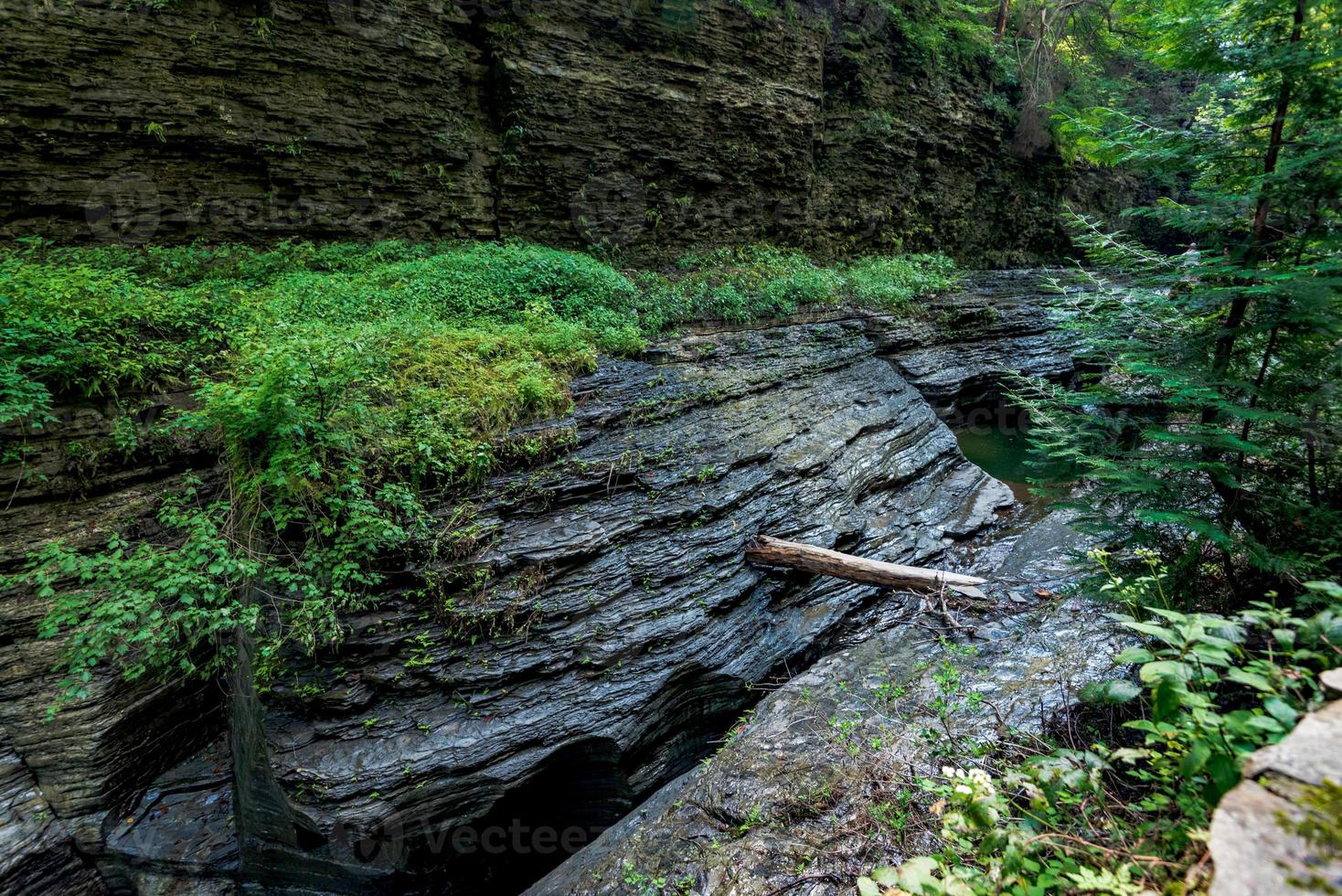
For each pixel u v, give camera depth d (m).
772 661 6.04
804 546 6.50
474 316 7.84
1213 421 3.79
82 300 5.54
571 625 5.40
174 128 7.58
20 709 4.55
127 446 5.17
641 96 11.08
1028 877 2.22
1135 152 3.87
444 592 5.16
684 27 11.38
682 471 6.82
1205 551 4.01
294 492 4.92
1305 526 3.44
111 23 7.13
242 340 5.84
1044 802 2.39
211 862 4.70
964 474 9.68
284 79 8.25
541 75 10.08
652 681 5.36
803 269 12.29
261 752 4.62
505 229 10.34
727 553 6.40
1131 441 4.23
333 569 4.86
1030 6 17.97
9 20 6.64
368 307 7.27
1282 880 1.37
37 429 4.89
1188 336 3.80
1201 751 1.89
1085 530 4.22
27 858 4.42
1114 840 2.28
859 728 4.36
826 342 10.47
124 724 4.84
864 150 14.52
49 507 4.91
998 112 17.14
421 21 9.24
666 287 10.46
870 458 8.68
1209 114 3.77
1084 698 2.51
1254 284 3.40
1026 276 16.33
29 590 4.69
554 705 5.04
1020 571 6.91
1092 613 5.12
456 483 5.72
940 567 7.67
